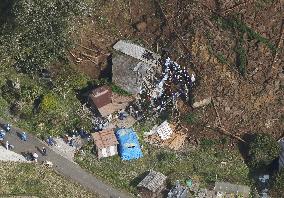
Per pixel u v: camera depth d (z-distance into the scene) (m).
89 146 56.75
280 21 58.28
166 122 58.19
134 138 56.88
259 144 54.94
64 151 56.66
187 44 59.44
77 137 57.59
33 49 59.72
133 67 59.66
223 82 57.88
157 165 55.78
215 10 59.47
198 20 59.66
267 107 57.12
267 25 58.22
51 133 57.84
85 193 53.50
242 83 57.59
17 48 59.91
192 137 57.56
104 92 58.88
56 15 57.56
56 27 58.06
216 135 57.31
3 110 59.62
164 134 57.62
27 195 53.03
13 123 58.66
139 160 56.09
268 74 57.41
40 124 58.34
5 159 55.47
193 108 58.00
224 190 53.84
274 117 56.94
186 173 55.22
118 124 58.41
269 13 58.44
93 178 54.72
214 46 58.69
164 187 53.97
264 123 56.91
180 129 58.03
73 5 58.12
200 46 58.91
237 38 58.31
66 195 53.25
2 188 53.22
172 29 60.62
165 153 56.44
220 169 55.62
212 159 56.28
